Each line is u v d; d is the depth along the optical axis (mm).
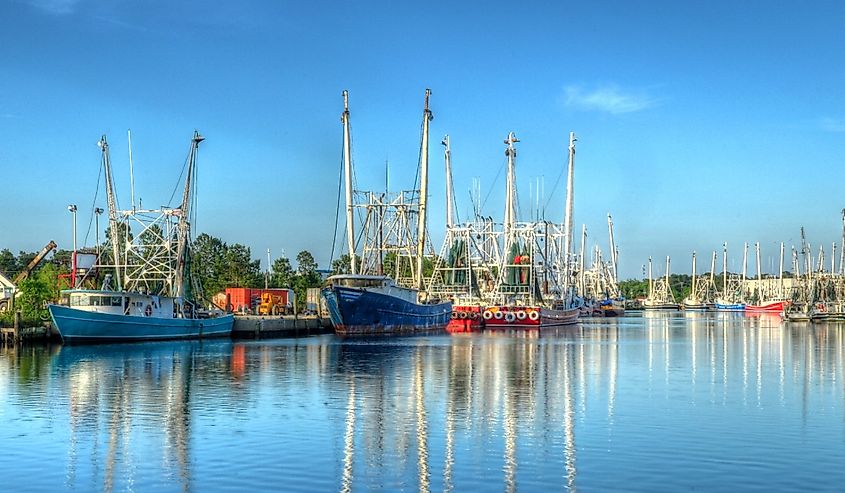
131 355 81938
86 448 36531
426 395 52094
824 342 107125
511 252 156750
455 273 157500
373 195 138875
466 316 143375
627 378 61969
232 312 127188
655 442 37688
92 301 97875
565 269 175125
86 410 46250
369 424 41938
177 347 94000
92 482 31234
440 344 100500
